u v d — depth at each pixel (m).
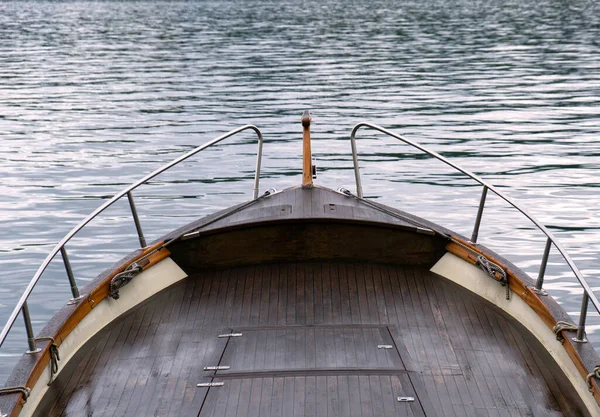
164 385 4.95
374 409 4.64
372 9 70.50
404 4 79.19
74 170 14.50
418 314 5.86
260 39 42.59
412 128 18.23
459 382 4.93
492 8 68.19
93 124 19.08
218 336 5.59
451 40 40.28
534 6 69.88
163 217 11.64
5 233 11.01
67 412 4.65
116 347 5.44
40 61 33.09
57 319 5.24
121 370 5.13
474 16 58.12
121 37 45.09
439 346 5.39
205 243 6.57
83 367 5.16
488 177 13.80
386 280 6.41
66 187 13.34
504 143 16.59
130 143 16.83
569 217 11.50
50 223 11.42
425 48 36.53
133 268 6.02
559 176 13.81
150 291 6.23
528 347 5.35
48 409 4.68
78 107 21.67
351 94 23.45
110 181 13.72
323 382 4.94
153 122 19.28
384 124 18.73
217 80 26.94
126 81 26.97
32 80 27.33
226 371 5.11
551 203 12.22
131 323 5.79
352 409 4.64
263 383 4.94
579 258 9.88
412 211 11.88
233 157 15.52
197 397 4.80
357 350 5.34
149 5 90.25
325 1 92.00
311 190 7.17
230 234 6.57
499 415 4.57
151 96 23.55
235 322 5.79
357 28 49.03
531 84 25.27
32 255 10.13
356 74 28.03
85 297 5.54
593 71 28.20
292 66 30.50
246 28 50.97
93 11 76.62
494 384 4.90
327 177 13.95
